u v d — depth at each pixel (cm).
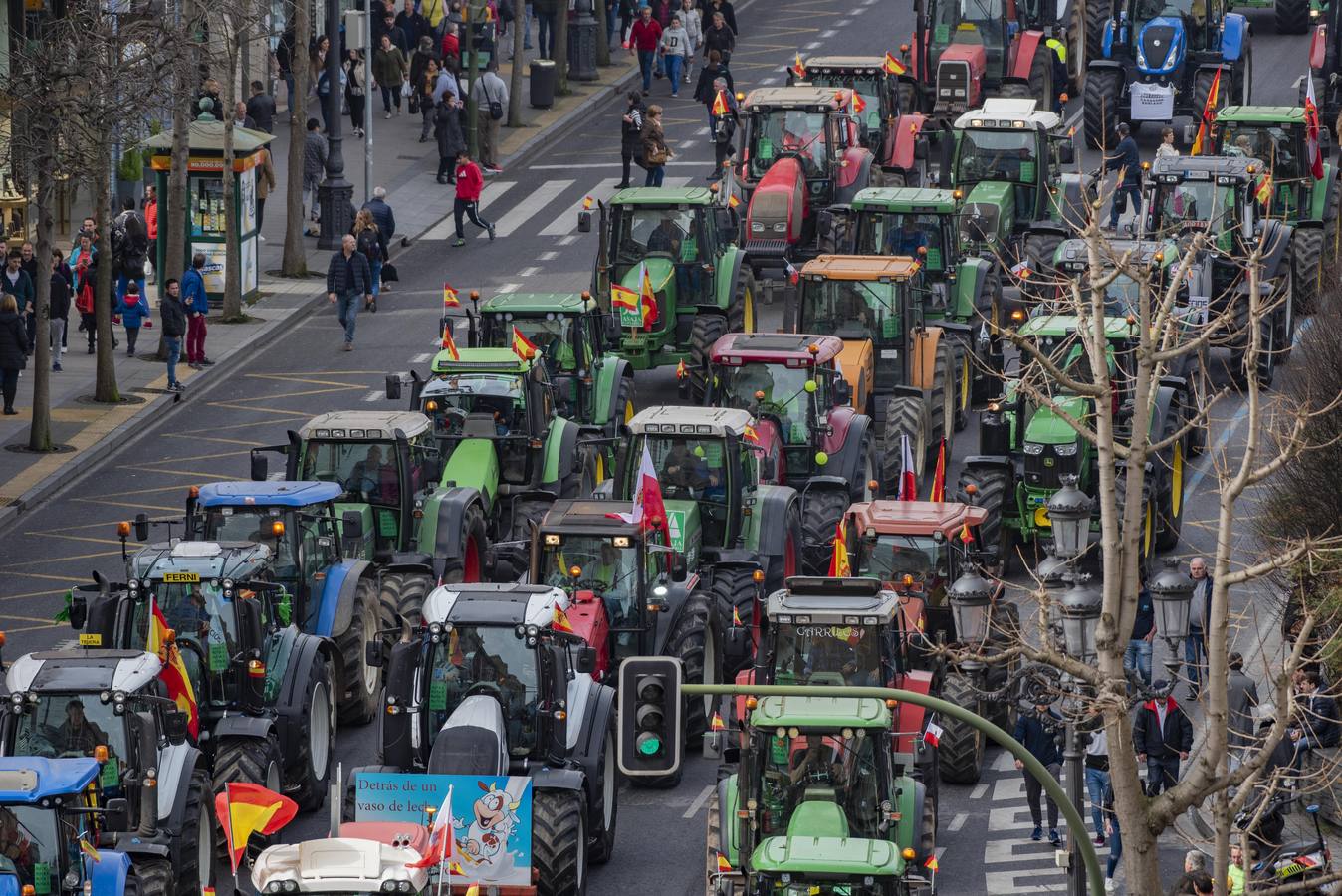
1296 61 17112
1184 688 8275
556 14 17888
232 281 12888
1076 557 5934
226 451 10969
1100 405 5203
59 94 11094
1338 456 8238
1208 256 10788
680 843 7306
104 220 11338
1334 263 11375
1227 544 4950
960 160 12769
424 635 6794
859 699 6419
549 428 9469
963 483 8869
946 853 7131
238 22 12769
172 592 7100
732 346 9419
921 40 15425
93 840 5988
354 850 5600
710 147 16450
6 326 11181
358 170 15925
